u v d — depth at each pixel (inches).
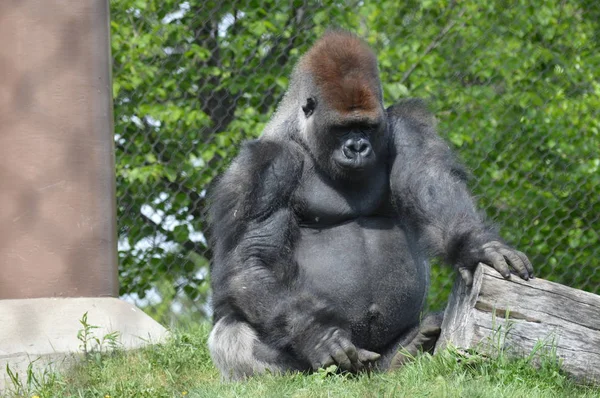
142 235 1005.8
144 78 1032.2
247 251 506.9
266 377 463.2
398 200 519.2
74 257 638.5
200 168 1018.1
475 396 394.6
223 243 518.0
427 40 1096.8
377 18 1112.8
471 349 448.5
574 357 448.1
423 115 542.9
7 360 556.4
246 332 508.4
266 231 511.5
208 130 1072.8
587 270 1024.2
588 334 452.1
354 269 517.7
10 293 627.8
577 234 1021.8
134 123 1030.4
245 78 1026.1
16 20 639.1
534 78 1084.5
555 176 1058.1
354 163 500.1
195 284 1000.9
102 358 572.1
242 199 512.1
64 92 643.5
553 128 1035.9
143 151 1034.7
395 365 490.3
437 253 485.7
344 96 505.0
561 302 454.9
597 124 1084.5
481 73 1077.8
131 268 992.2
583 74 1120.2
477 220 485.7
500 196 1034.1
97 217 647.1
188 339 611.5
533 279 457.1
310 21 1050.1
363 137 504.1
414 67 1072.2
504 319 450.6
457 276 487.8
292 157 526.3
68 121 642.8
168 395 457.7
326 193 526.9
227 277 508.4
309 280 518.0
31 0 641.0
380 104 513.0
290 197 524.7
